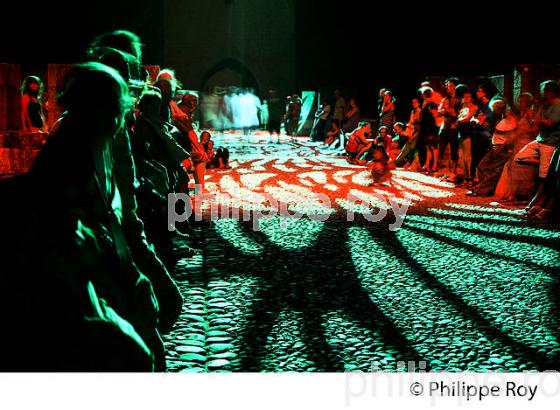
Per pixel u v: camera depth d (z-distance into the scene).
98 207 2.87
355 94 35.09
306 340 4.83
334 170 16.89
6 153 12.96
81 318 2.61
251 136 32.56
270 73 38.62
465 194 12.50
